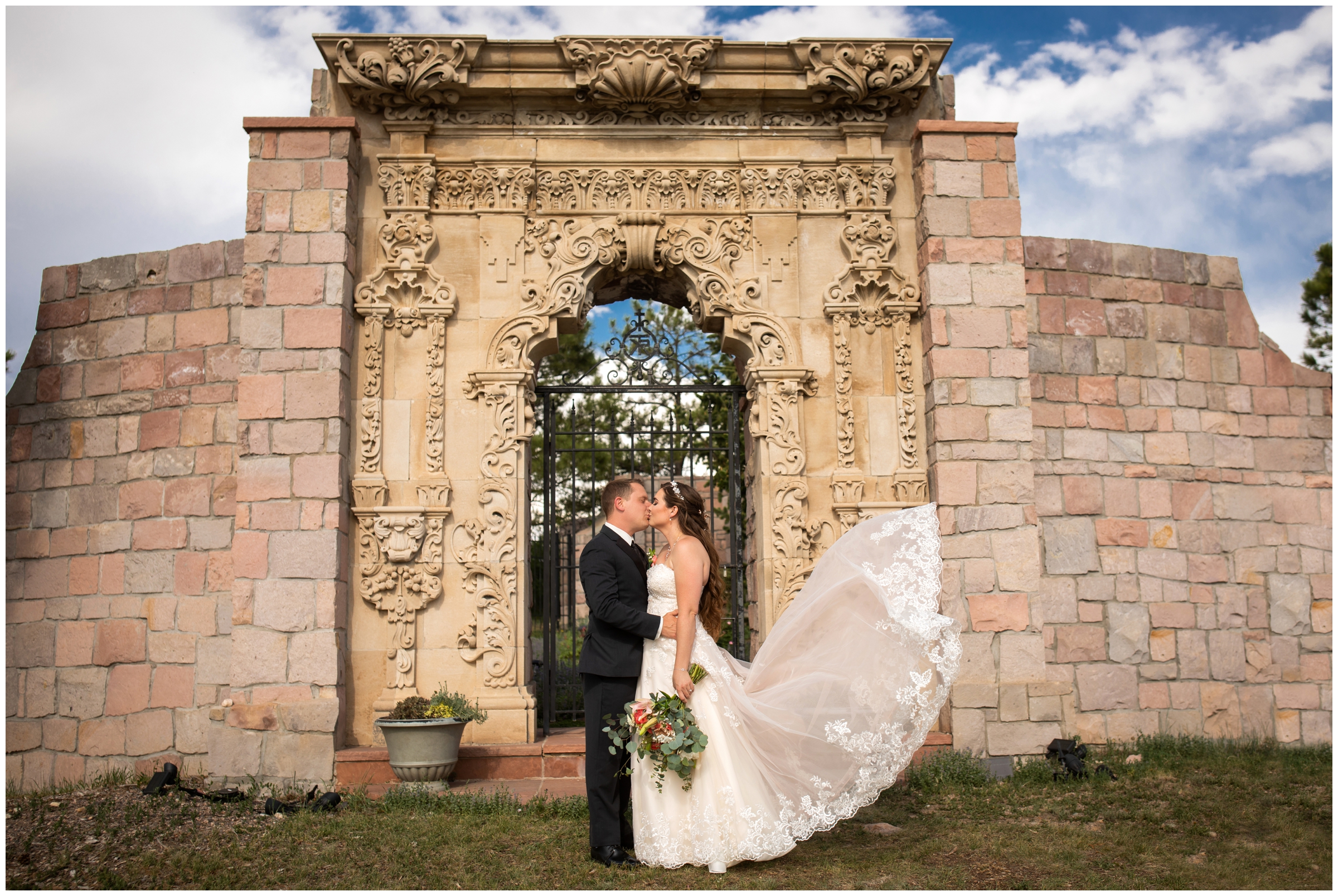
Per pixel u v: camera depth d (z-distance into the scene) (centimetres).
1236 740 781
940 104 829
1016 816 581
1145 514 808
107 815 591
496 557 746
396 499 749
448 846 515
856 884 444
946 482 738
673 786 461
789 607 505
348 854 502
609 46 770
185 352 805
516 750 692
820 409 782
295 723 677
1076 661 770
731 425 854
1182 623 798
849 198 801
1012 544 732
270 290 734
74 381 834
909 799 621
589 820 534
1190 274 863
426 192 782
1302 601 827
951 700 706
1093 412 812
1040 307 816
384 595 734
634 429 852
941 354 754
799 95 800
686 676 454
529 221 796
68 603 798
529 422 779
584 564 483
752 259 799
